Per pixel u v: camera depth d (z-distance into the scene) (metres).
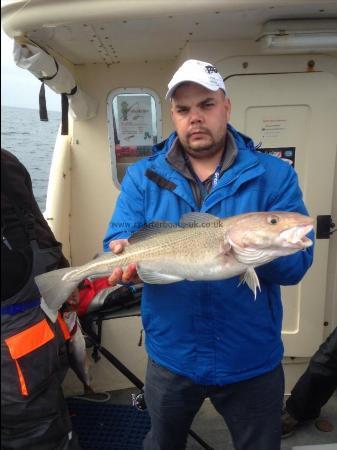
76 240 3.66
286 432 2.76
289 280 1.74
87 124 3.48
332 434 2.80
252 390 1.84
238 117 2.75
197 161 1.88
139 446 2.62
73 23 2.18
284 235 1.49
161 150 1.98
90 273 1.77
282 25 2.27
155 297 1.87
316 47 2.36
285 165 1.83
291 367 3.21
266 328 1.81
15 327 1.88
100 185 3.60
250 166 1.73
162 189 1.85
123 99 3.41
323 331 3.14
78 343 2.63
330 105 2.72
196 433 2.75
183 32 2.48
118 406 3.03
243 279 1.61
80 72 3.35
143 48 2.89
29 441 1.97
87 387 2.82
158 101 3.41
